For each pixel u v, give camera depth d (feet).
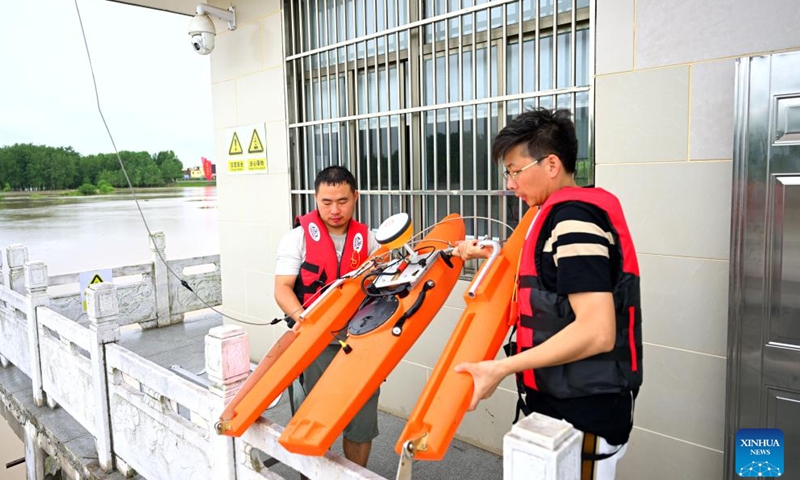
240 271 13.78
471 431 9.24
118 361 8.17
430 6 9.23
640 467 7.34
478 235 9.02
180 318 17.97
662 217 6.84
